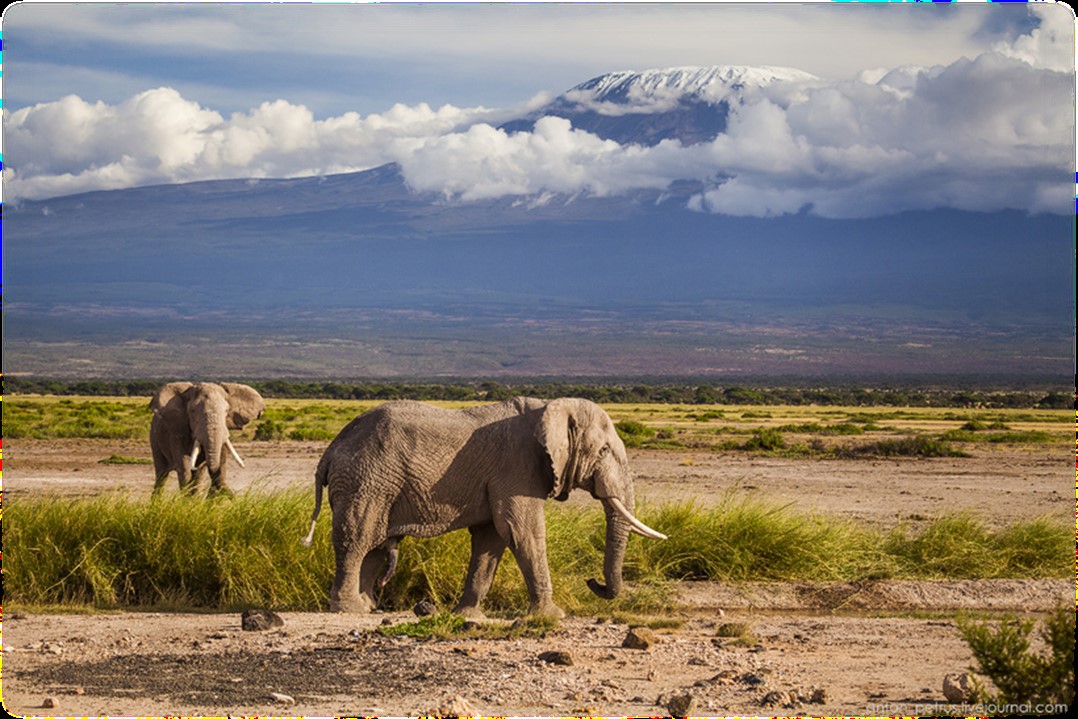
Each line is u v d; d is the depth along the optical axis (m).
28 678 23.45
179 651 26.03
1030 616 33.53
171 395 51.94
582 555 38.91
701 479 77.31
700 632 30.23
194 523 35.84
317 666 24.50
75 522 36.12
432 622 28.80
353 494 30.44
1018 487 74.06
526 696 22.25
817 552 40.94
